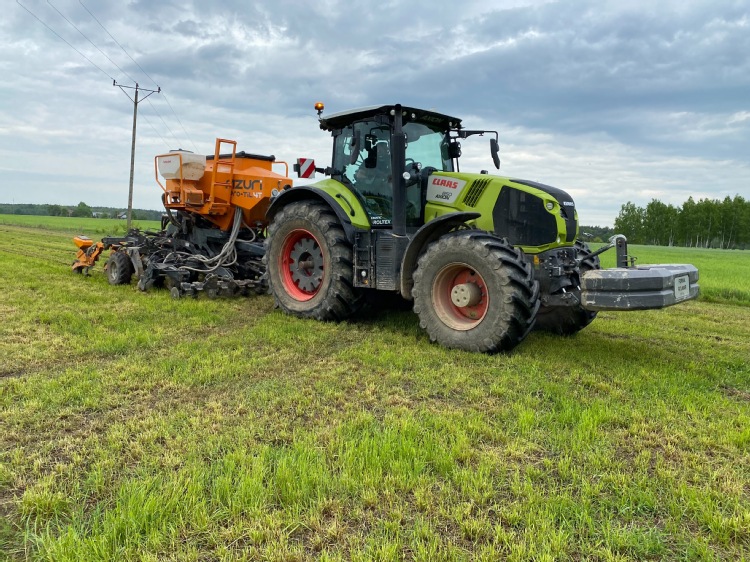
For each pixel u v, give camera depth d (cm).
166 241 902
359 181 625
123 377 394
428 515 224
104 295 745
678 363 480
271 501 232
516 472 255
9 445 286
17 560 195
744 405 371
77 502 231
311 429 310
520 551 196
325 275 625
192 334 551
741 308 930
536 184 541
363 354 477
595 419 324
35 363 430
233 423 317
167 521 215
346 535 209
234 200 827
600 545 208
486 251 473
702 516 225
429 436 296
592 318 579
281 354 480
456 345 498
